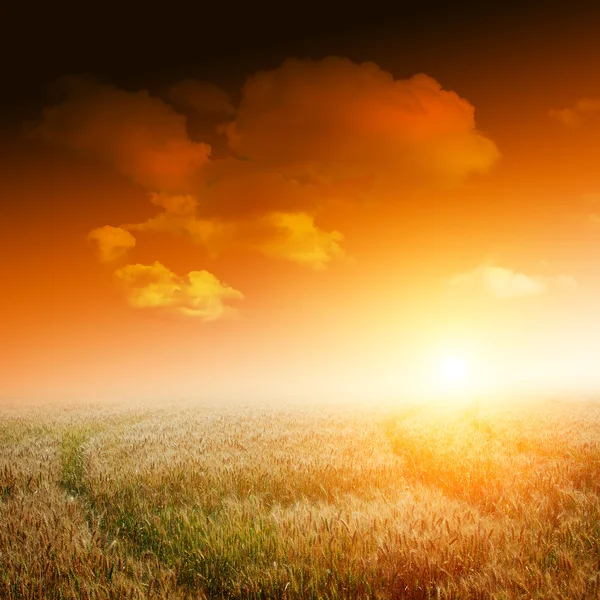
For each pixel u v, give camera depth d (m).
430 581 3.55
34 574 3.66
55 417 17.81
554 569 3.61
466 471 7.18
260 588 3.63
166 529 4.84
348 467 7.39
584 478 6.62
